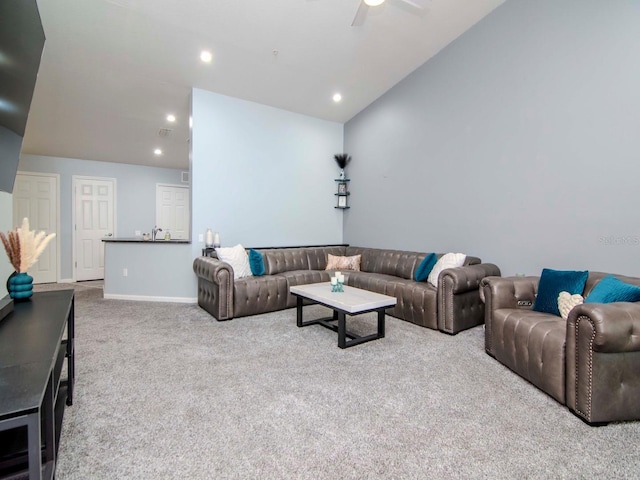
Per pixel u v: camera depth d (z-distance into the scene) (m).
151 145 5.95
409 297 3.72
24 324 1.53
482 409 1.97
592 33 2.92
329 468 1.48
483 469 1.48
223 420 1.83
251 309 3.98
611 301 2.13
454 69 4.16
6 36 1.90
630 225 2.72
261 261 4.50
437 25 3.87
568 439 1.70
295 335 3.28
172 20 3.29
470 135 4.00
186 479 1.41
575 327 1.91
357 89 5.01
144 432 1.72
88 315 3.96
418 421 1.84
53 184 6.11
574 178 3.07
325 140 5.89
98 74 3.93
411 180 4.80
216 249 4.38
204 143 4.62
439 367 2.56
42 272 6.04
